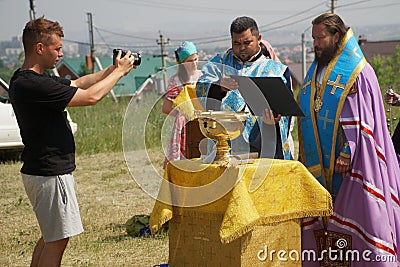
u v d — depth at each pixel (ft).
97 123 50.96
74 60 167.43
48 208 13.80
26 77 13.35
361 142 14.23
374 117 14.39
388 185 14.40
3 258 19.02
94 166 37.19
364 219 14.26
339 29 14.60
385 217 14.17
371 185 14.16
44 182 13.66
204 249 13.48
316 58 15.06
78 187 30.66
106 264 17.78
